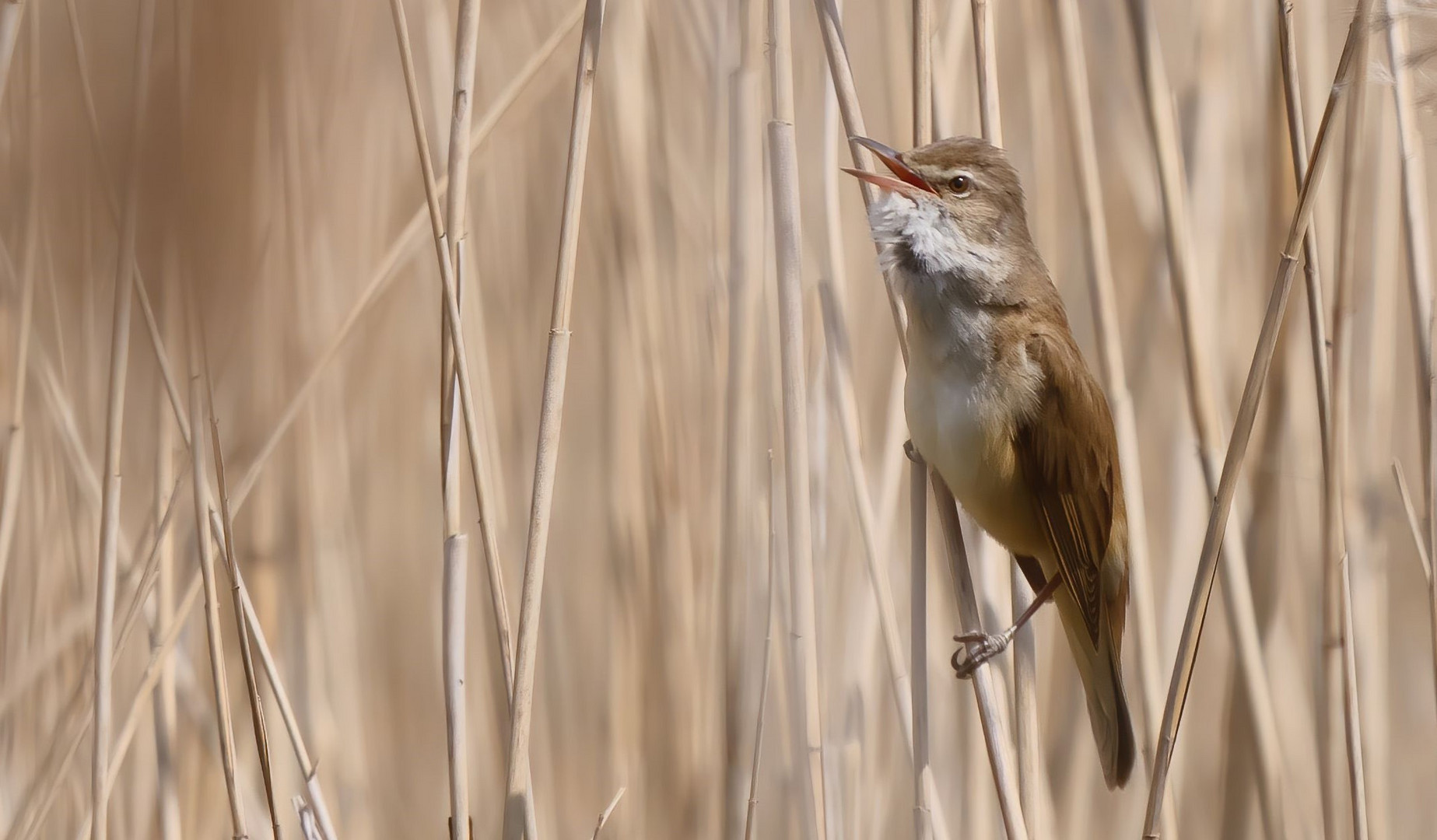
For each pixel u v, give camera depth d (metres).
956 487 6.29
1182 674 5.16
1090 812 8.46
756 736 6.22
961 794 7.79
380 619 9.30
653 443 7.82
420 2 8.99
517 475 8.77
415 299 9.40
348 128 8.66
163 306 5.70
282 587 7.93
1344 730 6.18
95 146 5.57
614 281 7.96
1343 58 4.91
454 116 5.35
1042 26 8.20
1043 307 6.44
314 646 7.91
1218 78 8.27
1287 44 5.56
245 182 4.59
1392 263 7.75
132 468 7.80
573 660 8.67
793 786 6.70
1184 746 8.54
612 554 7.93
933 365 6.25
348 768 8.03
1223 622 9.11
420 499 9.44
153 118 4.55
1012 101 9.16
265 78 4.36
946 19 6.98
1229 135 8.48
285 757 7.72
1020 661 6.02
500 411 8.79
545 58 6.49
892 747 7.94
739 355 6.97
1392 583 9.62
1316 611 8.21
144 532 6.83
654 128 8.19
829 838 6.66
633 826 7.70
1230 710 7.50
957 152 6.13
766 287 7.32
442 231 5.12
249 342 7.70
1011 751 5.93
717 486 7.82
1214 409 6.48
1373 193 7.73
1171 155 6.48
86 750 7.49
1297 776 8.11
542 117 8.84
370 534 9.14
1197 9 8.38
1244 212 8.52
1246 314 8.47
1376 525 7.79
